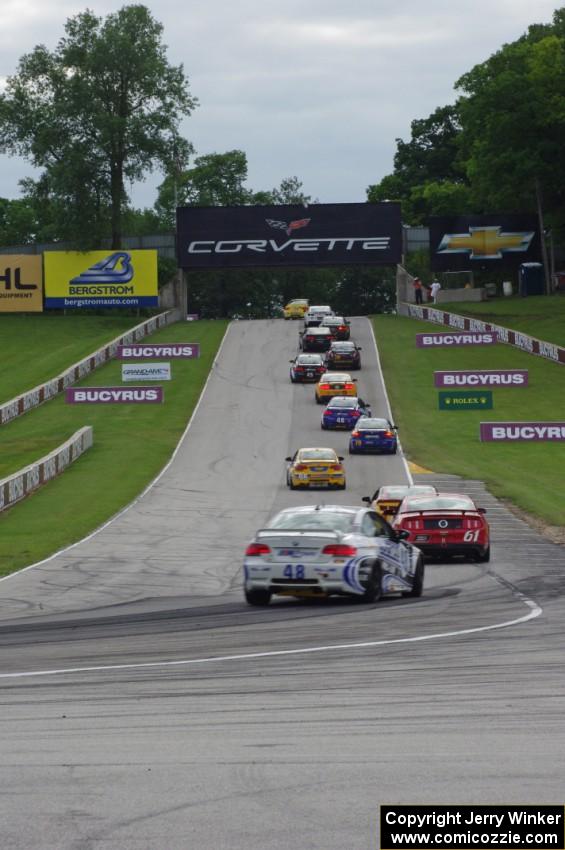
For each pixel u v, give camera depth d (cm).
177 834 2377
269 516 13488
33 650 5144
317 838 2342
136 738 3266
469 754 3017
